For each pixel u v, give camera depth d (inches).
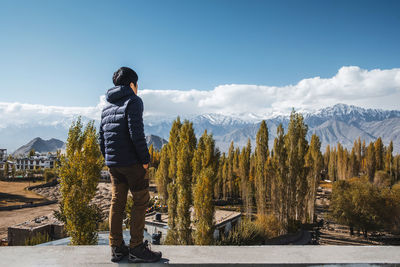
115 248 103.4
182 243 889.5
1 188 3511.3
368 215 1656.0
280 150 1590.8
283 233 1471.5
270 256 106.1
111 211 109.4
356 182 1927.9
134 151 108.3
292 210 1590.8
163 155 2065.7
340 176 3777.1
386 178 2886.3
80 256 104.4
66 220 584.4
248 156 2896.2
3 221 1998.0
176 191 1000.9
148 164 109.2
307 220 1894.7
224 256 105.3
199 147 1064.2
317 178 2031.3
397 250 116.2
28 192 3371.1
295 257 105.3
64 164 575.2
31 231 980.6
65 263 97.3
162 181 2111.2
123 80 115.1
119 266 98.8
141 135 105.7
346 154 3678.6
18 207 2476.6
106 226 866.8
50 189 3624.5
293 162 1569.9
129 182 110.2
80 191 572.4
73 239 554.6
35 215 2222.0
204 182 820.6
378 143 3516.2
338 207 1782.7
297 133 1600.6
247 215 1587.1
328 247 118.7
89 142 582.6
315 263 100.1
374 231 1758.1
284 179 1552.7
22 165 6107.3
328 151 4992.6
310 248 116.9
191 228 917.2
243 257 104.6
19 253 105.6
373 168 3321.9
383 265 102.0
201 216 820.0
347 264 100.8
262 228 1165.1
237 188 2810.0
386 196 1707.7
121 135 108.0
